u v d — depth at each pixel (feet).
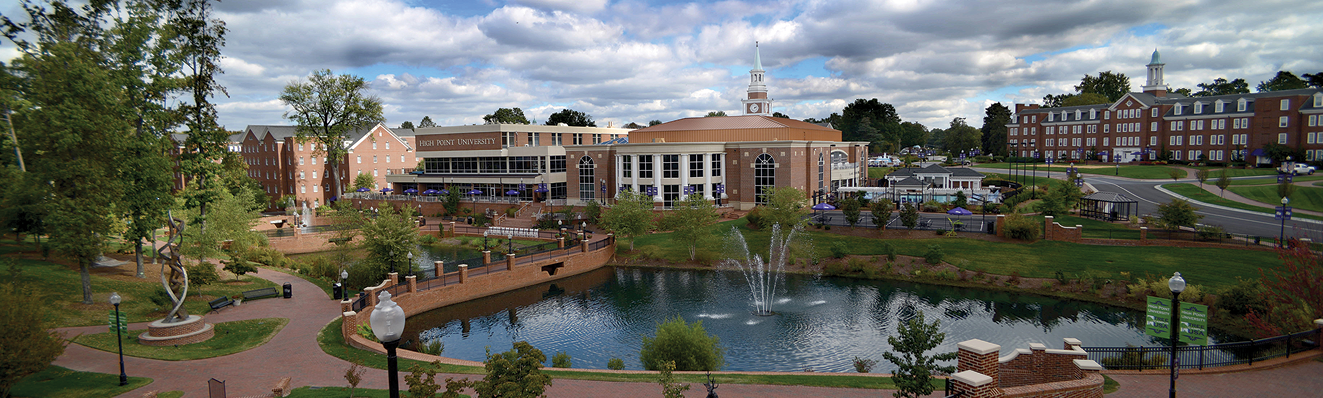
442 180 300.61
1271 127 290.76
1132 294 121.19
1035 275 137.49
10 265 104.22
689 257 170.50
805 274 153.79
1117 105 350.84
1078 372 56.75
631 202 179.22
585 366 93.40
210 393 60.85
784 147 217.77
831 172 256.73
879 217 169.68
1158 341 99.55
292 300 121.90
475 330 115.24
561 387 68.44
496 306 133.18
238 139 407.03
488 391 45.65
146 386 69.72
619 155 234.38
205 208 138.31
